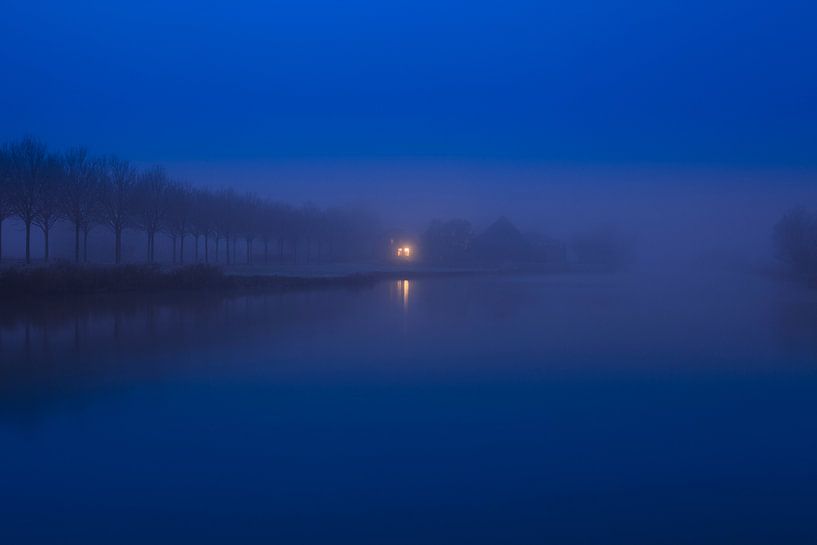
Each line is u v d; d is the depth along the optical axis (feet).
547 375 45.91
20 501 23.07
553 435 31.50
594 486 24.88
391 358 51.70
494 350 56.18
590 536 20.63
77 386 40.68
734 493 24.21
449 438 30.86
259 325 71.05
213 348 55.47
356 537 20.48
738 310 95.35
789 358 53.42
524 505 23.06
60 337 60.59
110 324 69.97
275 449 28.96
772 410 36.58
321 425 32.78
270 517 21.91
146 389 40.04
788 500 23.58
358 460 27.63
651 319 82.07
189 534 20.61
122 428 31.81
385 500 23.43
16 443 29.50
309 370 46.42
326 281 145.89
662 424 33.58
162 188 167.73
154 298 103.91
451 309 92.58
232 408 35.88
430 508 22.74
